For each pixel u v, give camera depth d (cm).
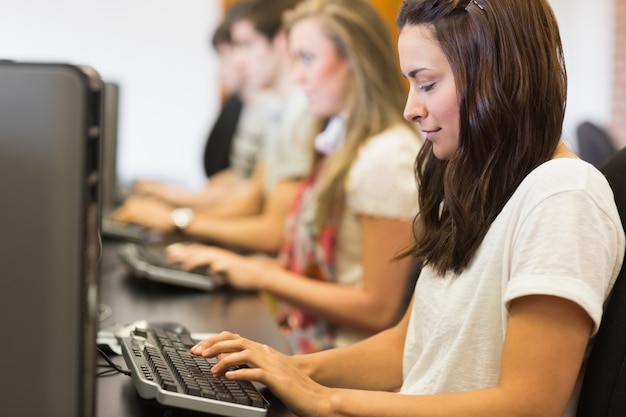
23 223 93
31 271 93
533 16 122
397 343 153
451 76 124
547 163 119
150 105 581
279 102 411
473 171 125
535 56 121
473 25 121
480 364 125
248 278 226
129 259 239
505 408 111
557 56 124
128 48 575
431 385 128
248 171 421
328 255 235
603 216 114
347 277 235
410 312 154
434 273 138
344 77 236
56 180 92
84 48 571
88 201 93
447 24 123
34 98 91
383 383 150
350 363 148
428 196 141
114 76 575
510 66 121
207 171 450
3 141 92
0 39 564
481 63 121
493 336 124
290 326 244
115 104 296
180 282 223
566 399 112
